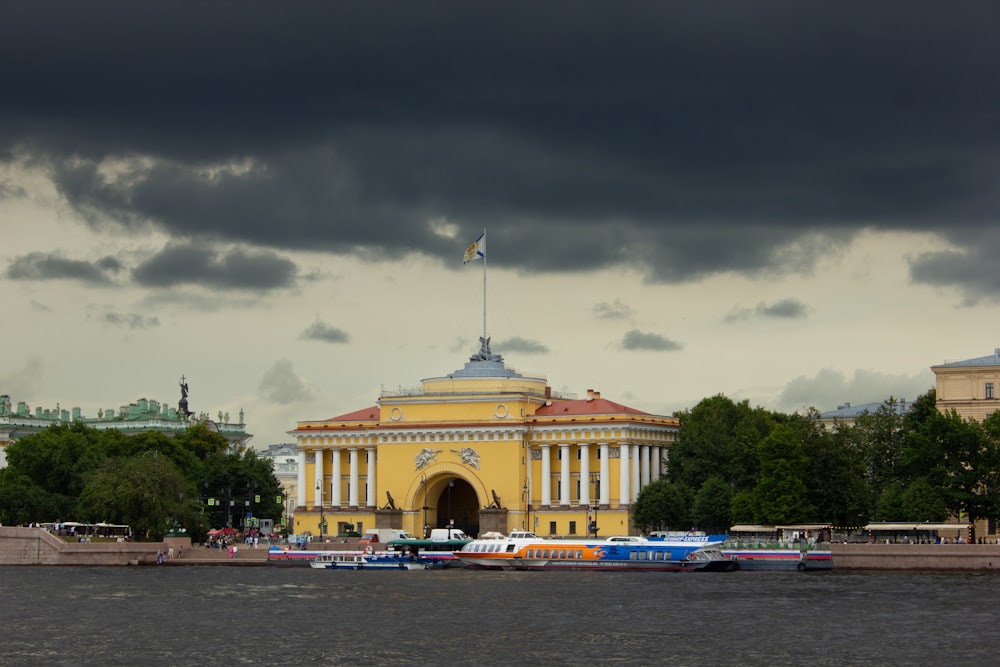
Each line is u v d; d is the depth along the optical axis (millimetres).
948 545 192250
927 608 141750
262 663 111688
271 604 150875
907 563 193500
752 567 197250
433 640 122562
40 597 158875
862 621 132500
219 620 136375
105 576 193625
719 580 179625
